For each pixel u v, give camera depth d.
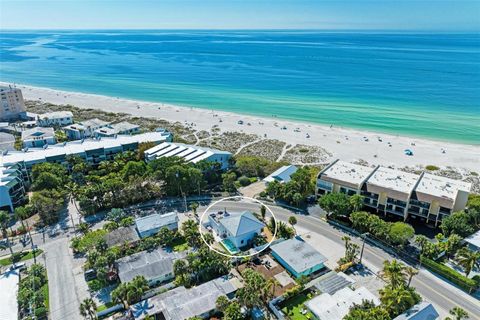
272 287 76.12
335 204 99.75
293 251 85.56
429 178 110.94
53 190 110.69
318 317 65.69
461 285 76.94
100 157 143.00
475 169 149.62
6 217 95.50
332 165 121.75
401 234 86.31
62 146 146.38
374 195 105.50
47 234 98.12
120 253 86.75
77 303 73.12
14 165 123.94
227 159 139.50
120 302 72.31
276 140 185.88
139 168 121.62
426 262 83.12
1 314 69.69
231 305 65.94
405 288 67.88
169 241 91.12
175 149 143.88
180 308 67.75
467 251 77.56
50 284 78.56
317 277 80.06
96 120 196.88
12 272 81.75
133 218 102.69
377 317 59.47
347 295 70.62
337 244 92.94
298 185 113.38
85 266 82.56
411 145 177.38
